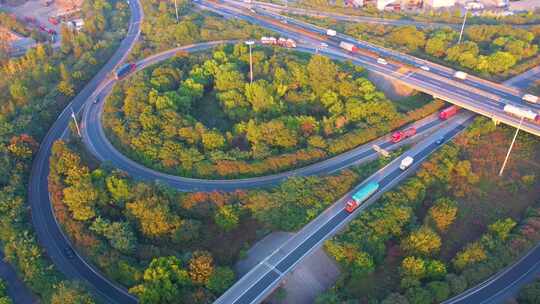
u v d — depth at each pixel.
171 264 186.88
